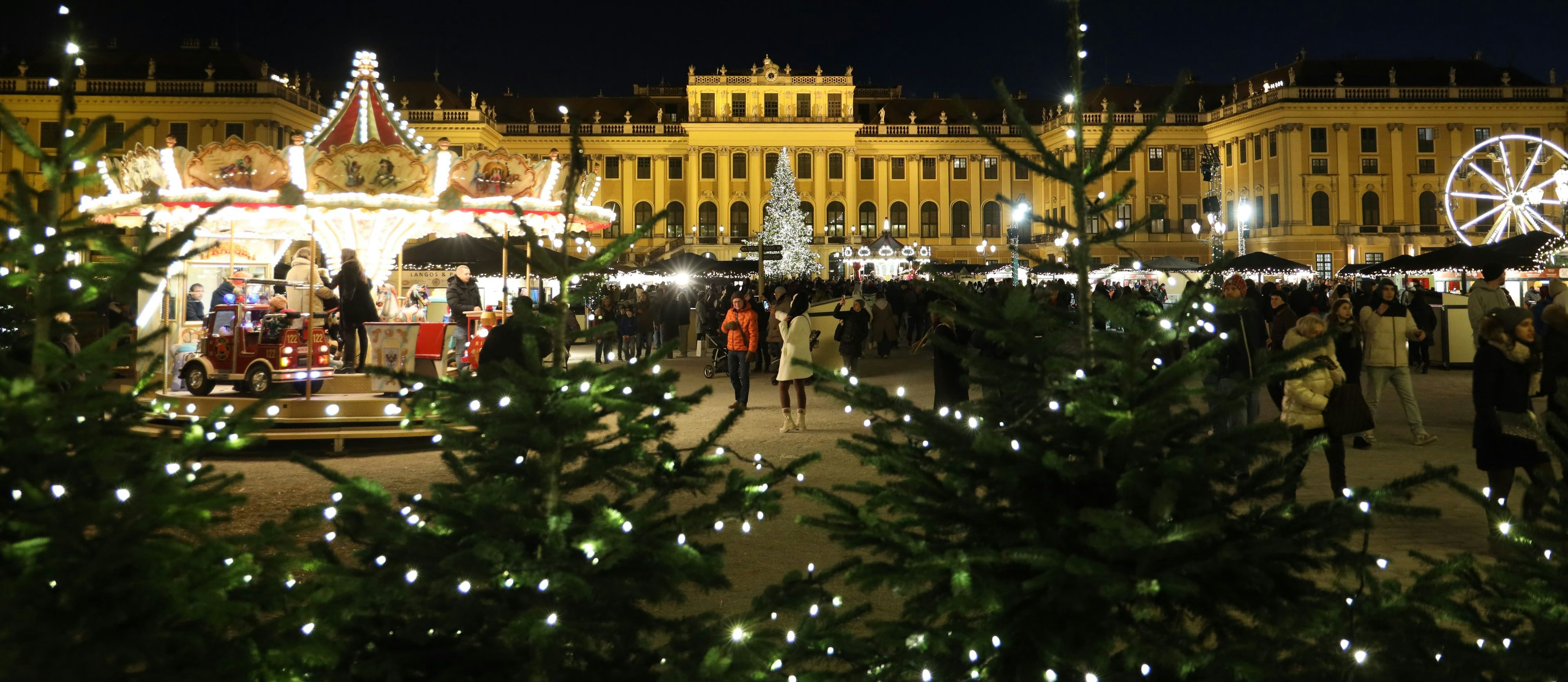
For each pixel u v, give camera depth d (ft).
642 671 11.98
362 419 39.68
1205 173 170.60
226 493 12.20
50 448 10.96
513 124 263.70
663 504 12.03
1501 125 224.12
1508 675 11.29
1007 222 265.13
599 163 265.34
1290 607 11.25
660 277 137.90
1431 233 223.30
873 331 90.02
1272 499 12.11
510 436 11.64
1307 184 224.12
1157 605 11.03
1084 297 11.45
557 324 11.89
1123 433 10.93
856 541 12.38
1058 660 10.90
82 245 11.43
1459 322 71.26
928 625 12.42
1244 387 11.32
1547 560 11.92
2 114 11.30
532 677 10.94
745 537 24.08
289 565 12.37
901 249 175.94
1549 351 21.91
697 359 88.17
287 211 45.37
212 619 11.10
